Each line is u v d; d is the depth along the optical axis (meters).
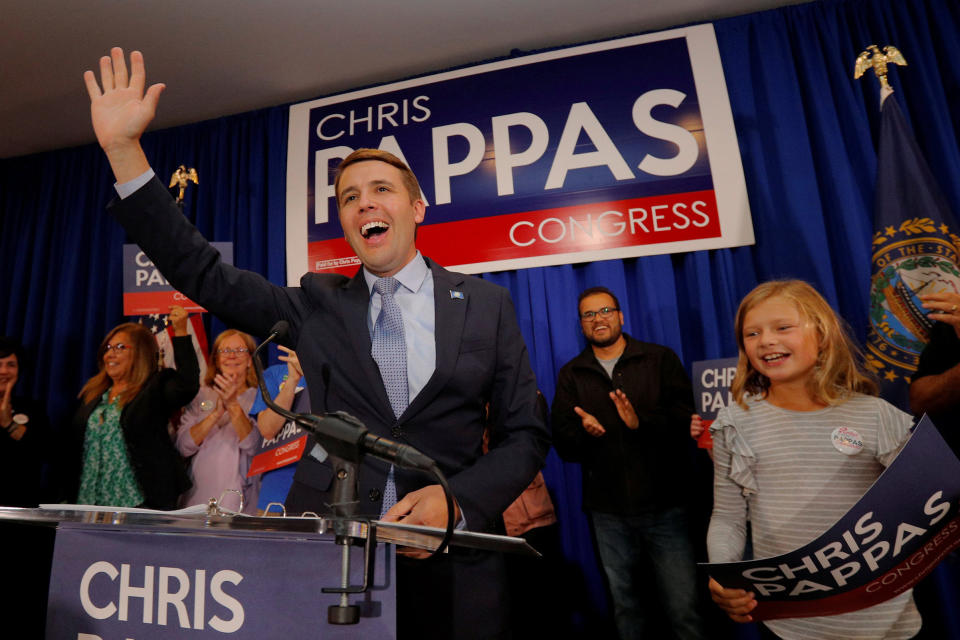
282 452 2.47
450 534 0.67
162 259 1.12
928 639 2.28
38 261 3.86
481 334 1.23
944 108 2.82
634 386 2.50
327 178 3.41
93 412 2.79
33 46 3.18
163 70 3.41
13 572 2.50
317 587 0.76
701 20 3.26
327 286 1.31
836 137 2.93
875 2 3.04
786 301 1.46
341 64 3.45
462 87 3.35
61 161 4.04
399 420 1.13
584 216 3.07
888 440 1.30
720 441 1.49
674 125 3.07
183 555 0.83
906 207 2.35
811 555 1.02
